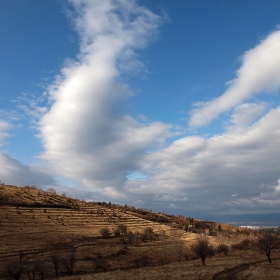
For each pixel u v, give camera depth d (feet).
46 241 350.02
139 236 466.29
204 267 200.03
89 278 184.96
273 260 232.73
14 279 213.25
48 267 242.58
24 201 555.28
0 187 631.15
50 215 506.89
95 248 351.87
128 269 238.07
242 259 249.14
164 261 320.91
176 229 606.14
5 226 391.24
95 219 555.69
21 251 295.28
